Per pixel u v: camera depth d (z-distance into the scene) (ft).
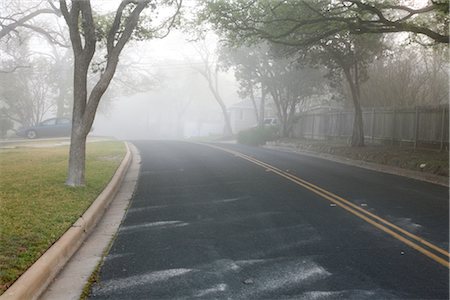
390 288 17.04
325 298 16.16
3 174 42.63
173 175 49.49
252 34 59.41
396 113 74.02
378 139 79.00
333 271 18.86
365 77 76.79
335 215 29.30
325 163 63.62
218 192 38.42
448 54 71.36
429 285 17.34
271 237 24.18
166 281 17.97
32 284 16.28
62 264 20.12
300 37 67.67
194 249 22.21
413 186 41.83
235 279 18.07
